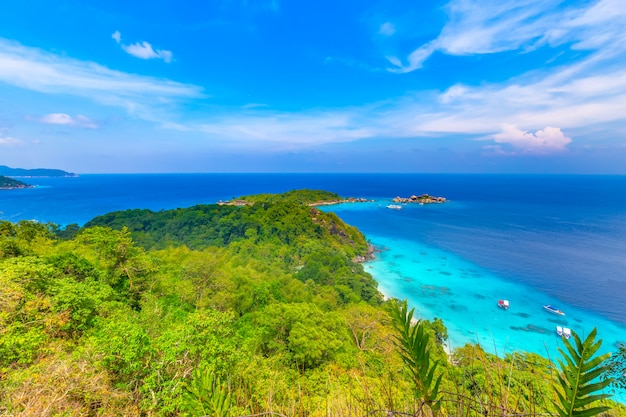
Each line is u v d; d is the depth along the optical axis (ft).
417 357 6.05
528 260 206.28
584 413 5.08
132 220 264.52
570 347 5.26
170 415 29.63
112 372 34.55
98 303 53.31
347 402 9.17
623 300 139.44
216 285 99.96
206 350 35.96
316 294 132.05
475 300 143.43
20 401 24.64
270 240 229.25
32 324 40.29
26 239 99.45
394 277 176.35
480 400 7.06
